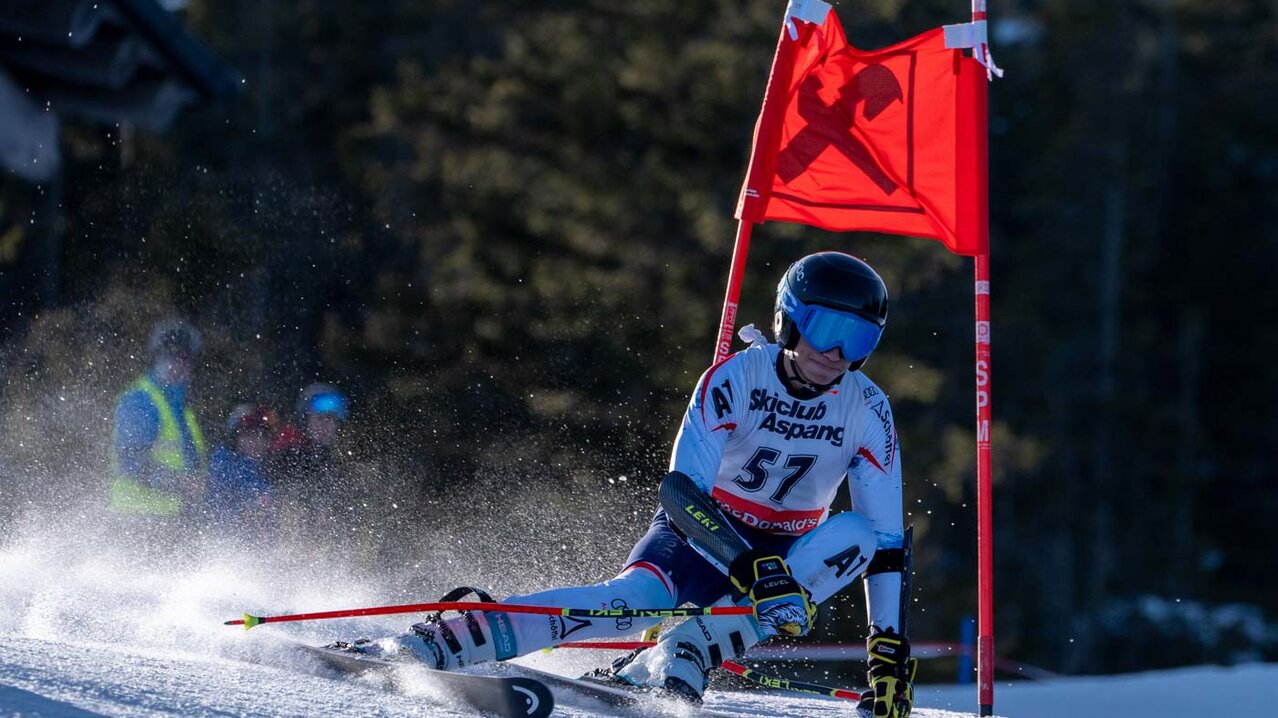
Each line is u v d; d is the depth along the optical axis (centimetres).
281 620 1107
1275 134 13212
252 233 5775
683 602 1241
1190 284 13038
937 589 5359
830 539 1188
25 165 3275
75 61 3061
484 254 5772
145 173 5978
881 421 1285
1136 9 12300
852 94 1595
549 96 5900
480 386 5256
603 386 5100
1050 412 8975
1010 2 12062
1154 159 12375
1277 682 3173
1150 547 9950
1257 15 13425
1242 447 12781
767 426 1259
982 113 1553
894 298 5266
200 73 3278
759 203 1584
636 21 5741
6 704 800
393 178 6794
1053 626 8431
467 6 9000
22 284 5594
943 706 2839
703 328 4988
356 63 9256
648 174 5350
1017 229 11250
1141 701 2969
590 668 1834
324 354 5428
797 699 1568
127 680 933
